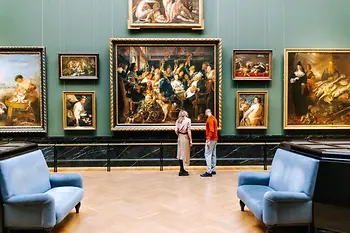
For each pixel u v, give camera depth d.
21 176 4.79
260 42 9.84
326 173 4.36
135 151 9.77
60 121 9.73
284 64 9.74
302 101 9.79
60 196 5.02
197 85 9.76
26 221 4.34
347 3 9.87
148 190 7.07
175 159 9.78
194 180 8.05
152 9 9.64
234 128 9.87
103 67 9.73
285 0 9.86
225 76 9.84
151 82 9.72
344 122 9.81
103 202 6.17
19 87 9.58
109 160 9.42
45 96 9.61
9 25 9.61
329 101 9.82
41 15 9.66
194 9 9.68
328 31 9.89
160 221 5.12
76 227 4.87
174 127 9.67
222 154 9.84
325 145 5.21
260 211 4.52
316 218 4.38
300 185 4.58
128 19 9.64
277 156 5.70
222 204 6.03
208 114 8.67
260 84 9.82
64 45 9.70
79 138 9.68
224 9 9.80
